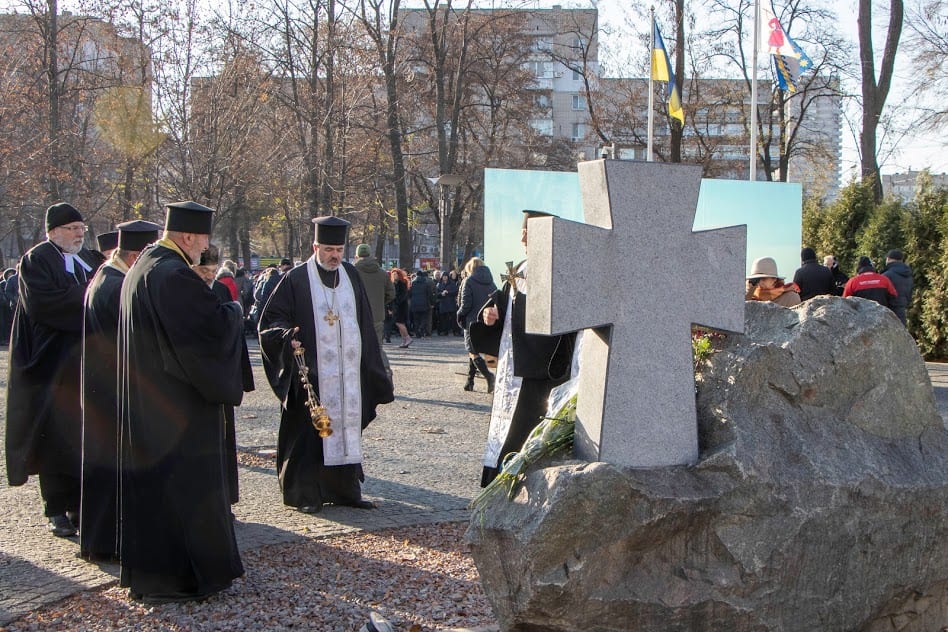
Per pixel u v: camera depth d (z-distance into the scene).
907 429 3.94
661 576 3.50
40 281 5.90
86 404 5.29
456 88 32.53
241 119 23.61
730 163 36.19
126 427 4.60
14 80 25.19
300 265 6.63
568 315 3.56
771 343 3.79
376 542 5.62
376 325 13.29
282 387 6.21
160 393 4.55
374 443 8.97
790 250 16.41
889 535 3.73
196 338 4.50
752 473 3.54
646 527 3.43
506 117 36.75
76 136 25.08
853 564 3.68
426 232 56.38
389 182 34.31
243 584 4.84
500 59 35.84
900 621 3.90
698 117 34.94
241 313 4.77
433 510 6.42
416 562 5.20
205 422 4.62
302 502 6.35
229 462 6.00
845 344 3.83
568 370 5.85
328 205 28.28
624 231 3.64
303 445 6.38
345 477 6.41
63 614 4.43
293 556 5.32
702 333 4.07
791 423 3.73
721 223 16.12
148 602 4.55
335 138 28.88
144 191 24.92
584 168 3.83
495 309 6.13
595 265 3.61
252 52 25.38
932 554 3.82
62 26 24.73
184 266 4.59
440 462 8.09
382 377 6.70
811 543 3.59
